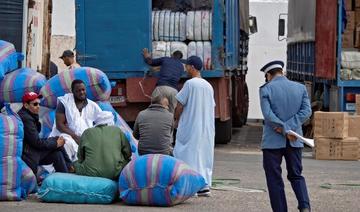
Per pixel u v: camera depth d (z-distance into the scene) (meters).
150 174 14.51
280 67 13.66
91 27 24.19
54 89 17.31
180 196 14.58
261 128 34.16
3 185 14.87
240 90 32.47
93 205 14.68
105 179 14.91
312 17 29.19
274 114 13.34
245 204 15.20
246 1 35.34
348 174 19.92
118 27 24.05
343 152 22.95
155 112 15.64
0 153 14.80
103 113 16.19
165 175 14.48
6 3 22.08
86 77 17.58
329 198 16.19
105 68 24.09
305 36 30.83
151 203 14.67
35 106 15.45
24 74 16.66
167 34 23.95
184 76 23.17
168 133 15.56
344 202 15.76
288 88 13.48
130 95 24.02
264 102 13.39
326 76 25.95
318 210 14.84
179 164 14.65
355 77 24.73
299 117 13.43
